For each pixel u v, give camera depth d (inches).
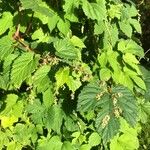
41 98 17.6
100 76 16.5
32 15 16.4
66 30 16.4
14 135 18.8
